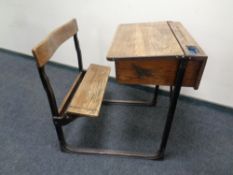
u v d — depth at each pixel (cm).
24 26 240
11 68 242
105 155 135
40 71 103
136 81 102
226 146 144
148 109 179
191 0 148
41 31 233
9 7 234
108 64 212
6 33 260
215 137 151
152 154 134
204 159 134
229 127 161
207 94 178
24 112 173
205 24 151
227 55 155
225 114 175
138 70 98
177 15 158
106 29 192
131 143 145
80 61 161
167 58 90
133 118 168
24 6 224
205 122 166
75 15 200
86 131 155
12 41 263
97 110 113
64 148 136
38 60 99
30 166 128
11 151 138
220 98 174
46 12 215
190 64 94
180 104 185
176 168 128
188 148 142
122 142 146
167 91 193
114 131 155
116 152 135
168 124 116
